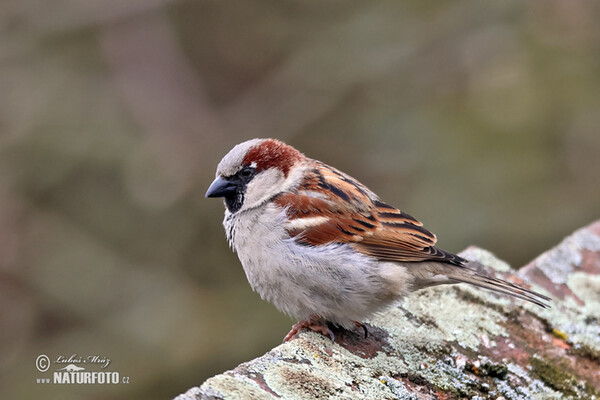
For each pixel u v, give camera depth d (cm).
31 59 1430
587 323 624
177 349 1146
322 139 1459
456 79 1368
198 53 1639
